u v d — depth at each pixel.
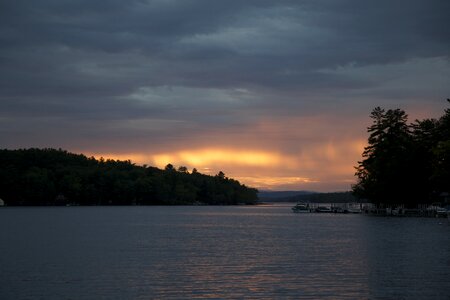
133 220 133.62
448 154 105.31
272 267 43.19
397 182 124.50
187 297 32.12
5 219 134.00
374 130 135.50
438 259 47.38
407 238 68.06
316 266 43.66
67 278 38.00
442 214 120.00
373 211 155.75
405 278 37.78
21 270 41.47
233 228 99.88
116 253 53.19
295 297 32.12
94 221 126.19
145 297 32.12
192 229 96.19
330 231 85.81
